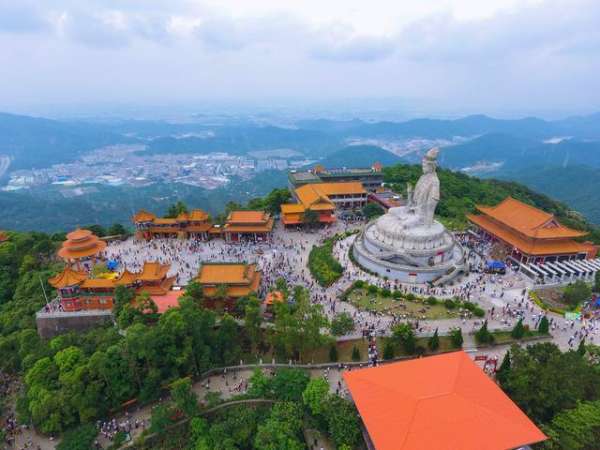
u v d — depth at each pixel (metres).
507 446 51.09
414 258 108.25
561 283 102.38
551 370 61.84
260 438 60.97
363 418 55.84
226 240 132.75
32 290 105.81
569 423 56.44
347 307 92.38
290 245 129.25
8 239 132.00
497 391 59.97
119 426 67.81
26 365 77.56
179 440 66.62
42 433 68.94
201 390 73.25
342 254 123.31
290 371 70.50
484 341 79.25
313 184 171.12
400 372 63.31
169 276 103.69
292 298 92.31
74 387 67.25
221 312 89.25
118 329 83.12
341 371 75.06
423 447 50.41
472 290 99.44
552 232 109.94
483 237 134.00
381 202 166.00
